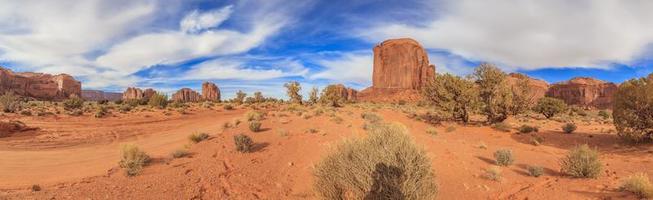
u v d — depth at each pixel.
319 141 14.94
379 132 6.57
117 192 9.08
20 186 10.16
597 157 10.79
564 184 9.79
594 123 34.47
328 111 32.19
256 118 25.48
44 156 16.27
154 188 9.46
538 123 32.78
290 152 13.60
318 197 6.89
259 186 9.74
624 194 8.41
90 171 12.28
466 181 10.12
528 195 9.01
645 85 18.42
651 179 10.21
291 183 9.90
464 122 30.62
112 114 40.66
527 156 14.71
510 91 29.67
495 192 9.33
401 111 41.59
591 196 8.56
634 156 15.42
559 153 16.86
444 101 30.39
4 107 38.94
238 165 12.08
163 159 13.60
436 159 12.43
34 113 38.25
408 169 6.07
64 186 9.99
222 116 43.34
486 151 15.36
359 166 6.21
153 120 37.78
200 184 9.88
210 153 14.22
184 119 39.62
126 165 12.04
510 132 24.84
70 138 23.67
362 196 6.19
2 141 20.95
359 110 37.66
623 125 18.81
